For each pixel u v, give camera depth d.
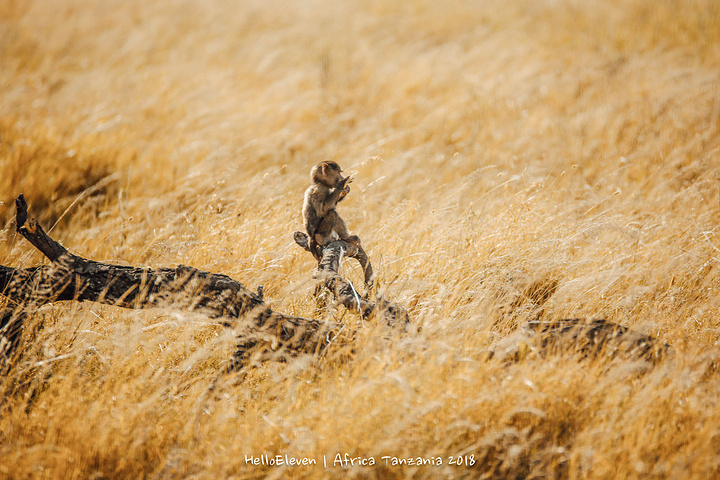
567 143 34.09
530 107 40.81
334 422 12.02
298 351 14.23
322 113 40.84
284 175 30.09
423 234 21.23
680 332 16.11
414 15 72.94
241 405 13.84
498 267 18.73
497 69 50.22
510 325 17.00
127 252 21.66
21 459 11.29
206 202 25.77
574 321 15.48
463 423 11.43
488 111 40.25
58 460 11.32
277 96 44.88
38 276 13.85
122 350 14.16
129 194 28.06
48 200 27.22
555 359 13.20
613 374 12.78
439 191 27.23
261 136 36.69
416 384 12.48
